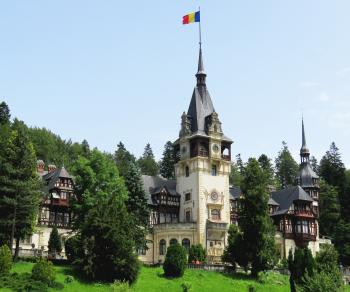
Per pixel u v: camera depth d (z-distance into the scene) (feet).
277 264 296.51
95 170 285.02
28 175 250.37
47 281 209.05
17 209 243.81
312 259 241.14
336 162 496.64
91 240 227.20
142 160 552.00
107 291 216.13
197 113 344.90
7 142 260.01
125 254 228.02
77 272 229.04
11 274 211.00
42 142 498.69
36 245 303.68
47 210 313.12
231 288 247.29
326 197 443.32
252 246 271.28
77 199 280.72
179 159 350.02
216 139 339.36
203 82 355.36
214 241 322.34
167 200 339.77
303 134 447.01
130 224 239.50
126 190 291.38
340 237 399.24
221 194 335.26
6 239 241.76
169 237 321.93
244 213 278.26
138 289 223.71
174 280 245.04
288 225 369.50
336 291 205.05
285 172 561.02
